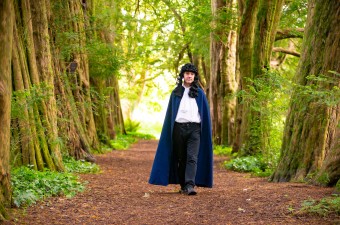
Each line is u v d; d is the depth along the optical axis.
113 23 16.66
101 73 14.45
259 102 10.34
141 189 7.91
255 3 14.09
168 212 5.65
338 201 5.07
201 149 7.26
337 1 7.46
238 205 5.79
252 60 13.16
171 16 24.52
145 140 32.97
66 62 13.31
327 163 6.88
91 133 15.83
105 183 8.55
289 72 25.75
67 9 12.45
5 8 4.90
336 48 7.40
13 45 7.50
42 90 8.23
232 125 20.31
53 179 7.02
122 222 5.14
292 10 18.23
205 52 23.36
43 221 5.00
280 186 7.07
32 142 7.82
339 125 5.54
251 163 11.82
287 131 8.21
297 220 4.80
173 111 7.09
